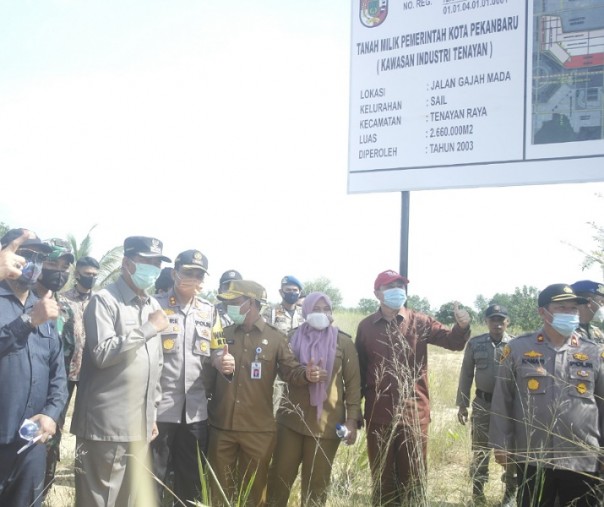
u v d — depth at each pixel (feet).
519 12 18.42
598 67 17.56
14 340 11.80
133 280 14.21
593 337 17.19
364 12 20.44
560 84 17.94
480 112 18.74
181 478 15.49
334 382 15.87
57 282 14.08
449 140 19.07
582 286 17.28
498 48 18.61
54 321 13.25
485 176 18.61
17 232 12.63
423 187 19.33
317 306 16.33
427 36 19.49
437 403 22.54
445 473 15.67
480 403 19.03
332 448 15.55
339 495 14.98
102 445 13.43
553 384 13.20
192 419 15.35
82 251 60.49
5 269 11.27
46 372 12.73
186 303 16.03
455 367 33.27
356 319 52.03
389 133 19.88
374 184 20.04
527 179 18.15
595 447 12.67
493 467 19.39
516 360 13.74
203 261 15.92
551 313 13.39
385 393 16.17
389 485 15.85
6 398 11.94
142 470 13.92
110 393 13.52
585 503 12.96
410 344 16.62
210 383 15.97
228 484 15.02
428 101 19.40
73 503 16.19
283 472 15.70
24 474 12.26
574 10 17.83
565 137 17.81
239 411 15.07
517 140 18.30
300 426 15.52
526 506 13.26
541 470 12.85
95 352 13.21
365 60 20.38
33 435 11.75
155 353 14.30
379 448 15.37
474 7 18.93
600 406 13.30
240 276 22.04
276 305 25.45
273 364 15.52
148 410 14.06
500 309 19.07
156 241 14.39
